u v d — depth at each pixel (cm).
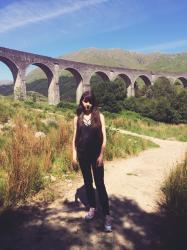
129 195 625
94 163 475
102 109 4122
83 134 470
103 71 7306
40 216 513
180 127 3338
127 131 2283
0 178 643
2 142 929
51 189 643
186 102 4372
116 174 800
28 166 623
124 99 4647
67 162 810
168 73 9556
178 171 646
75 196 608
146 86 7975
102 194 476
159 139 2086
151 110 4303
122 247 423
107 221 466
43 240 438
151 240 441
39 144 870
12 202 539
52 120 1532
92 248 420
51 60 5944
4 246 420
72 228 474
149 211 545
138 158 1081
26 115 1591
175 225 459
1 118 1355
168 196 568
